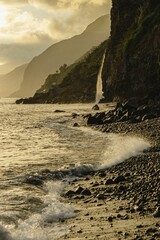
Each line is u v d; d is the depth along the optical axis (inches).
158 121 1924.2
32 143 1454.2
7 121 2743.6
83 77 7194.9
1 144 1430.9
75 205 579.2
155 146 1175.6
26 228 458.3
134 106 2792.8
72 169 853.8
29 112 4001.0
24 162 978.1
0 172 820.6
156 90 3211.1
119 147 1205.1
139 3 5152.6
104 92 5182.1
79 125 2217.0
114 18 5383.9
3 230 434.0
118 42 5172.2
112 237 428.1
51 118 2913.4
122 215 515.2
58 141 1501.0
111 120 2226.9
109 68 5108.3
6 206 540.7
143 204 560.7
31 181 735.1
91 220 500.4
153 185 670.5
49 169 855.7
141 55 4217.5
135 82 4340.6
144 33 4495.6
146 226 463.2
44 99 7342.5
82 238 430.9
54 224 486.3
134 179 748.0
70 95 6909.5
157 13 4623.5
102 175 812.0
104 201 598.2
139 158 984.3
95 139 1529.3
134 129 1740.9
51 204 571.2
